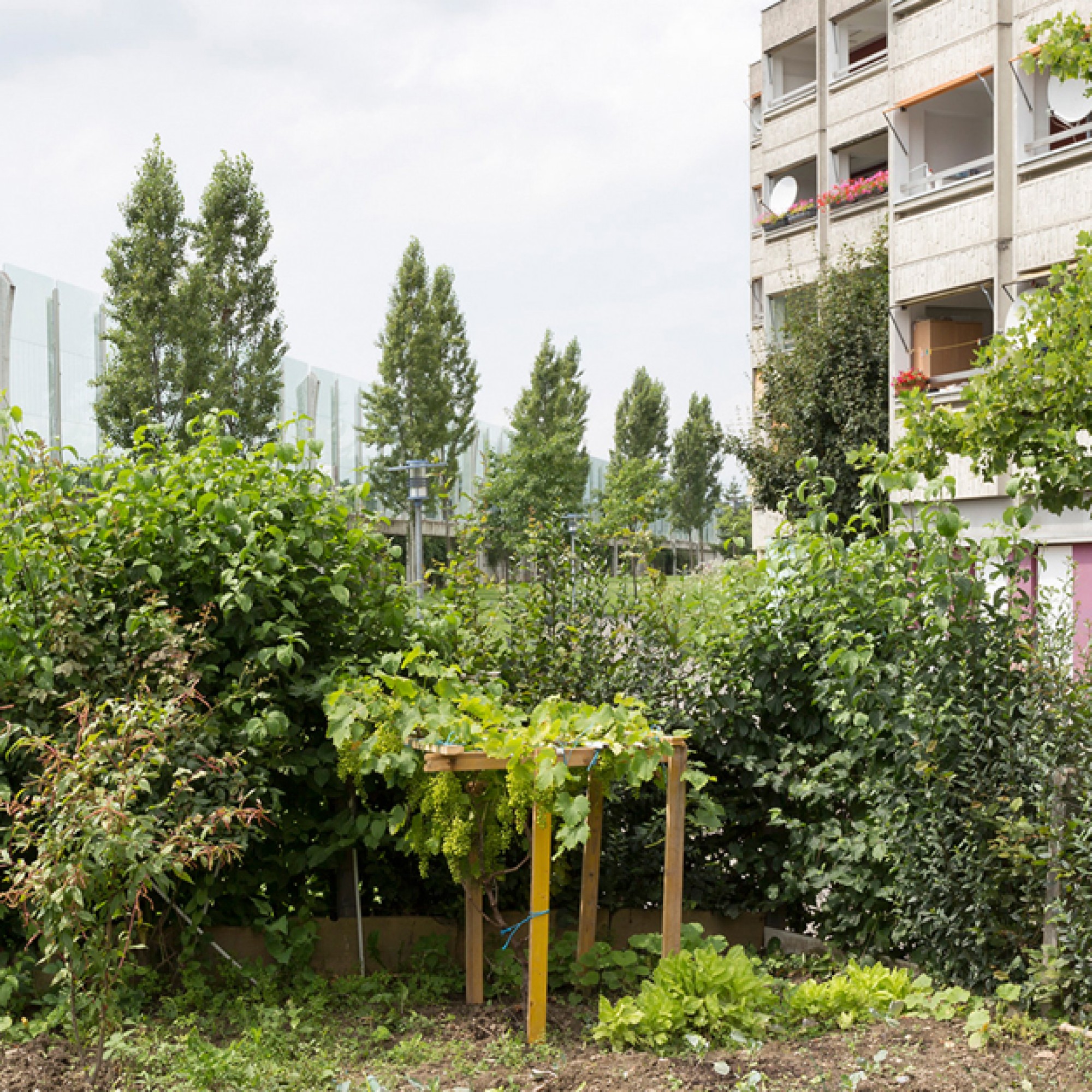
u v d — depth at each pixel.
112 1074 4.53
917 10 24.69
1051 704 5.29
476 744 5.22
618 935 6.43
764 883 6.56
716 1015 4.96
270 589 5.89
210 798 5.45
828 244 30.64
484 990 5.75
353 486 6.51
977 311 25.70
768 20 33.56
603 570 6.82
